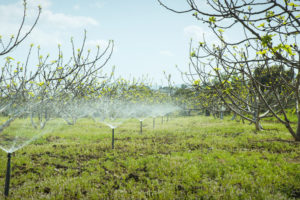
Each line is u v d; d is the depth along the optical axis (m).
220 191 5.26
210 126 18.94
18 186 5.58
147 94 26.00
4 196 4.89
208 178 6.11
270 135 12.70
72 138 13.02
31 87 8.20
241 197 4.85
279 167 6.86
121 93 20.89
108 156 8.47
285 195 4.90
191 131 15.49
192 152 9.01
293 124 17.61
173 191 5.29
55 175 6.45
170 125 20.97
